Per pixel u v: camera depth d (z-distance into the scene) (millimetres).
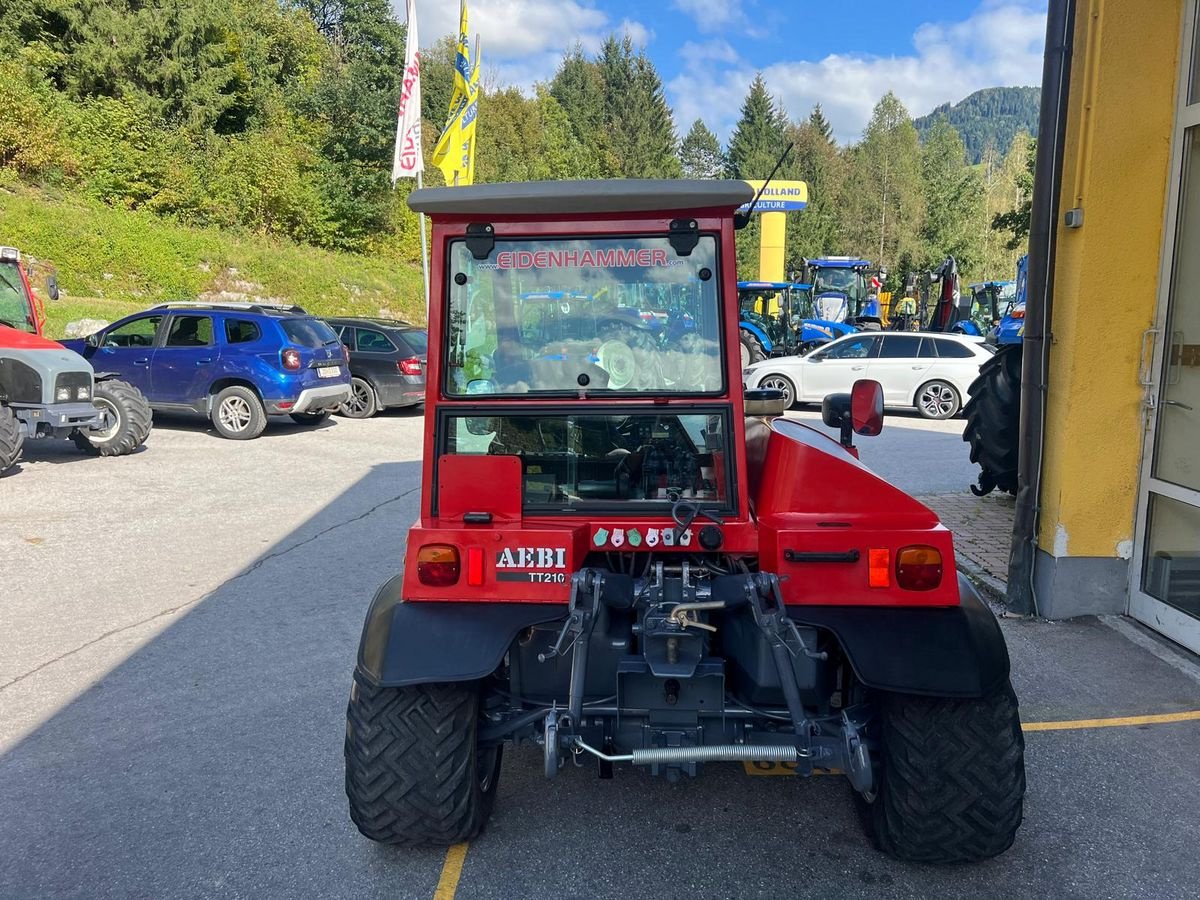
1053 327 5164
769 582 2660
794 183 26922
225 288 27062
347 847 3197
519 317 3027
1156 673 4527
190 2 32250
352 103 34438
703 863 3068
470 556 2785
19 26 29375
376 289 31484
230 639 5211
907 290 25766
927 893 2893
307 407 12656
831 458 2881
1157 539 5039
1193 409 4750
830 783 3600
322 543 7262
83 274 24109
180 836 3271
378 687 2725
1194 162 4672
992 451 7066
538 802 3469
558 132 63250
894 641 2641
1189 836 3176
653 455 3053
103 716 4254
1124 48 4703
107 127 28703
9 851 3189
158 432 13008
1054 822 3271
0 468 9289
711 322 2988
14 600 5883
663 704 2783
